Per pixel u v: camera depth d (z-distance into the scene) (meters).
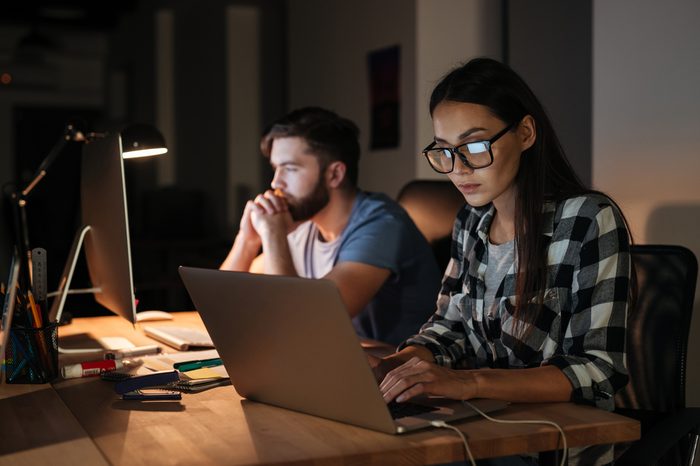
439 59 4.40
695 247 2.66
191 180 8.70
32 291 1.60
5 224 7.14
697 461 1.94
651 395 1.79
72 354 1.91
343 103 5.61
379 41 4.98
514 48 4.14
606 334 1.41
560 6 4.20
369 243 2.23
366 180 5.23
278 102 7.96
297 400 1.29
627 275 1.45
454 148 1.46
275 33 7.90
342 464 1.08
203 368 1.63
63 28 9.92
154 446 1.14
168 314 2.48
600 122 2.99
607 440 1.21
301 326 1.20
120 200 1.74
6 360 1.58
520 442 1.16
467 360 1.71
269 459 1.07
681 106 2.69
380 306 2.32
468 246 1.70
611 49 2.94
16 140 11.02
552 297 1.50
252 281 1.25
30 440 1.19
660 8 2.74
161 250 7.04
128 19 9.71
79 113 11.27
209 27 8.03
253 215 2.47
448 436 1.15
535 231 1.50
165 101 8.96
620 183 2.92
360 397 1.18
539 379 1.34
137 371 1.66
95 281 2.09
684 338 1.76
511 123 1.46
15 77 10.86
